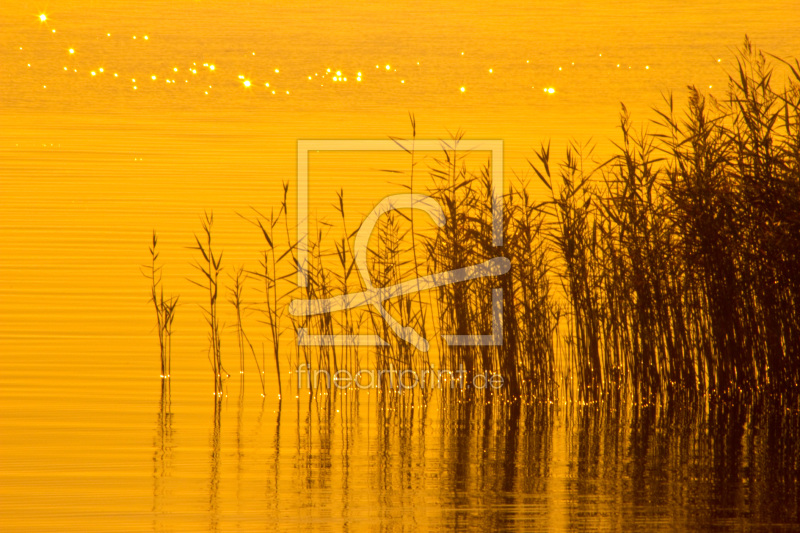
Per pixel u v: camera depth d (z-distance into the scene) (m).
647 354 35.84
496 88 148.75
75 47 190.00
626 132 39.50
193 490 26.36
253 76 164.12
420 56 185.00
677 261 35.91
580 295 36.31
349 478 27.42
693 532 23.83
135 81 158.00
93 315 45.84
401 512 24.95
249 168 86.19
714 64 164.75
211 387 36.53
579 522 24.41
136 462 28.48
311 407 34.41
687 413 34.12
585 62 174.12
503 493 26.36
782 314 34.84
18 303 47.47
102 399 34.75
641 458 29.34
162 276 52.38
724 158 34.88
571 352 37.09
